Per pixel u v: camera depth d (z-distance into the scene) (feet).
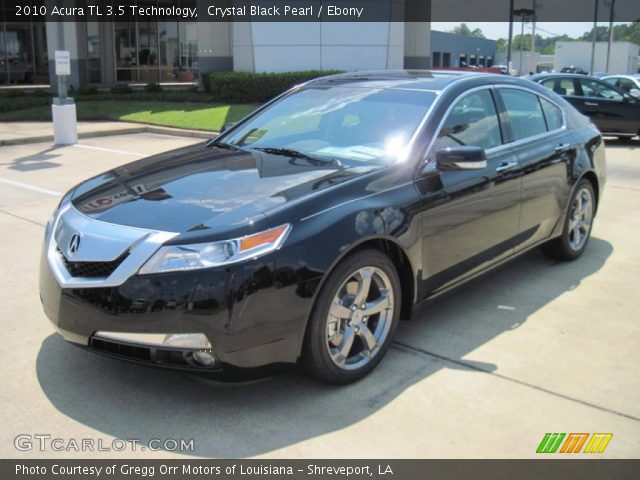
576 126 18.78
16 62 95.71
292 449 9.89
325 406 11.04
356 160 13.29
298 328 10.63
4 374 12.03
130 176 13.30
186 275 10.03
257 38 68.23
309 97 16.15
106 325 10.35
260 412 10.85
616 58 192.13
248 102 67.36
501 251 15.37
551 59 247.09
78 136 46.62
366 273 11.62
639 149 44.01
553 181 16.94
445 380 11.93
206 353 10.18
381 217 11.70
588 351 13.20
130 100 70.03
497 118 15.55
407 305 12.94
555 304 15.71
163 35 93.04
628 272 18.16
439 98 14.23
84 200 12.39
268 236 10.39
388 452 9.82
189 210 11.00
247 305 10.12
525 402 11.22
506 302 15.81
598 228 23.04
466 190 13.70
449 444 10.03
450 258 13.61
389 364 12.53
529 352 13.11
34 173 31.94
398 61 71.46
